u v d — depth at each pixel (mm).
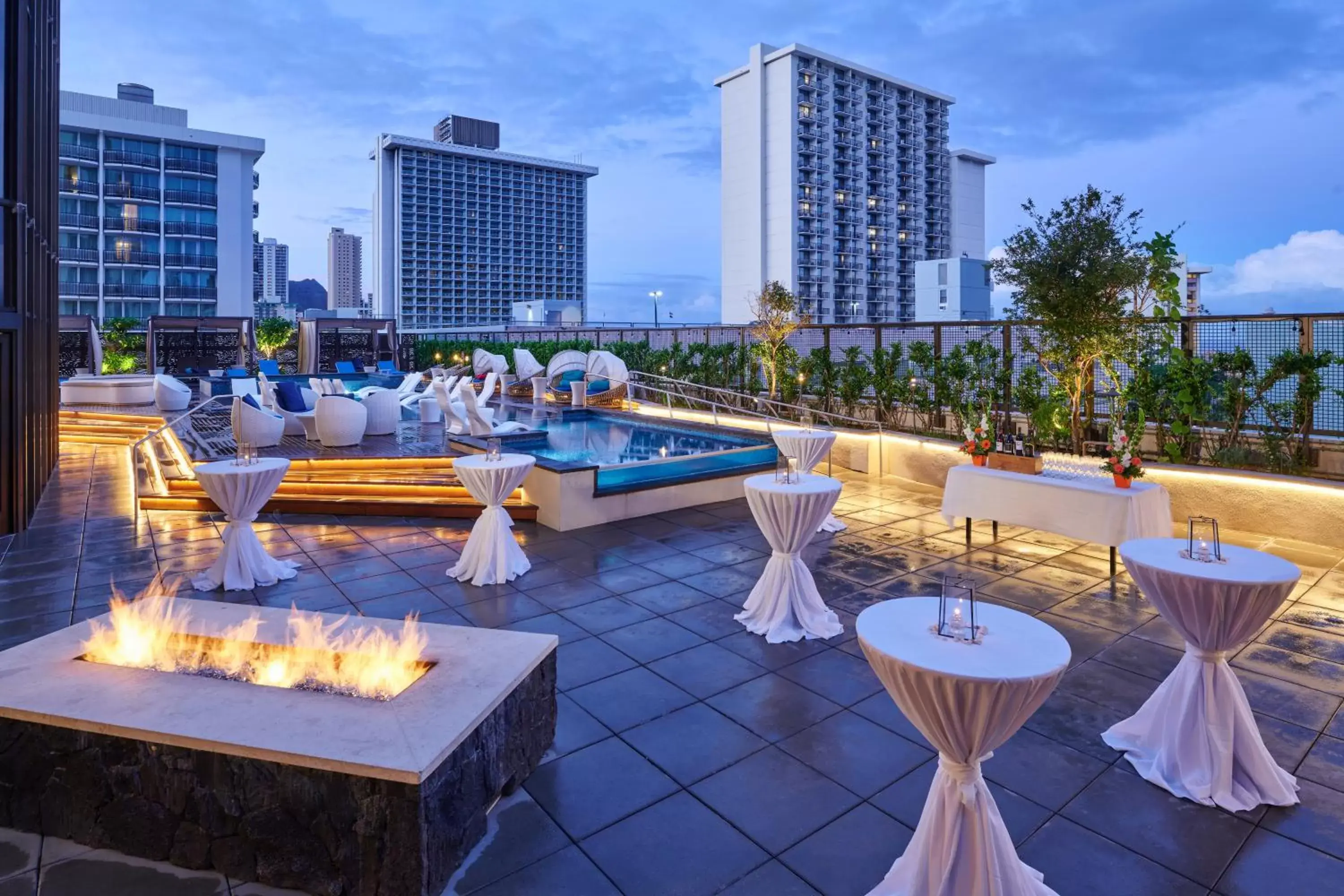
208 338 29531
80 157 46531
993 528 7340
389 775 2402
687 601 5641
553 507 7863
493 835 2902
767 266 91750
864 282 97688
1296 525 7230
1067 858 2768
